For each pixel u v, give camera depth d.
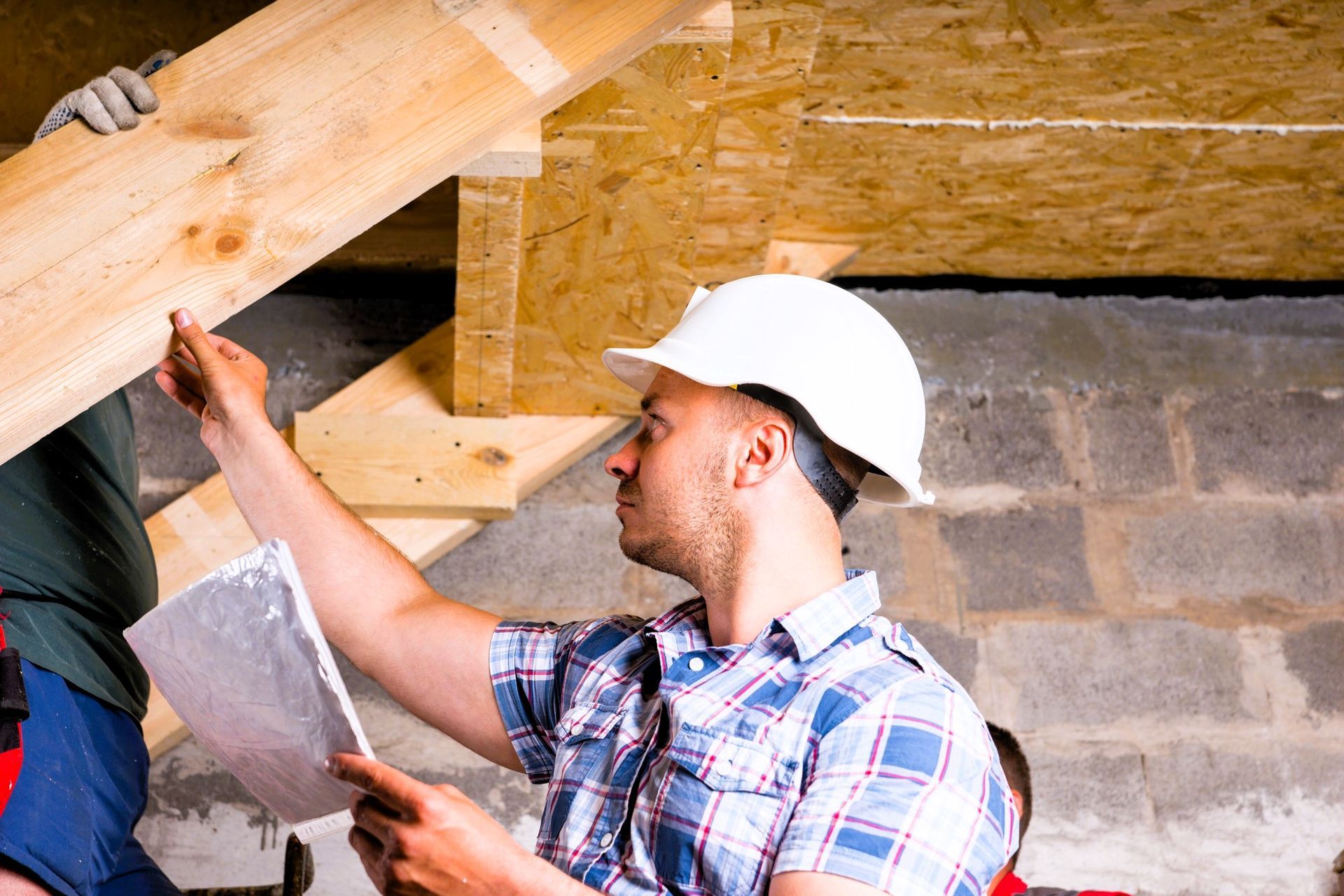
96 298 1.59
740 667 1.54
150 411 3.00
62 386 1.55
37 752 1.63
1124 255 3.16
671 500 1.64
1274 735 2.93
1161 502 3.13
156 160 1.68
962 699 1.50
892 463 1.66
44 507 1.86
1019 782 2.27
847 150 2.79
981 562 3.05
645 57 2.11
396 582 1.84
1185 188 2.90
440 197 3.10
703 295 1.92
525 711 1.77
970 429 3.17
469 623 1.80
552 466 2.87
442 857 1.32
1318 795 2.89
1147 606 3.03
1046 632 2.99
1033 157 2.80
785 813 1.42
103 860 1.71
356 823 1.41
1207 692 2.96
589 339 2.68
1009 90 2.65
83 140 1.69
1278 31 2.51
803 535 1.63
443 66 1.80
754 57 2.30
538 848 1.57
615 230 2.44
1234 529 3.11
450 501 2.78
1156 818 2.86
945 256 3.17
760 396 1.64
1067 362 3.25
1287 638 3.02
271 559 1.35
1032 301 3.31
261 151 1.70
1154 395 3.23
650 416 1.71
